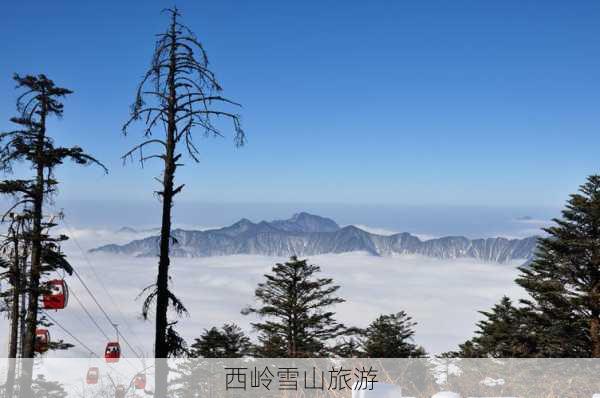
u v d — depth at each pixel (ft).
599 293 101.65
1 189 65.31
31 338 70.85
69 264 73.36
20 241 69.82
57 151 64.59
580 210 106.93
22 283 69.05
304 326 124.77
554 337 104.53
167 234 36.78
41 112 67.10
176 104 37.68
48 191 67.87
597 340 100.12
